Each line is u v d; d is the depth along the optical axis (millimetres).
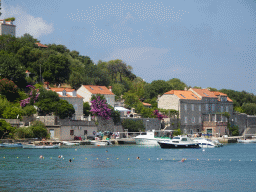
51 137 124938
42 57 183375
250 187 61719
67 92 142375
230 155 105375
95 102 141000
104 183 63312
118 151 110250
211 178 68562
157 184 63031
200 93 178250
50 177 67375
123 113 160625
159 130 146250
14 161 84938
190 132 170250
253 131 196875
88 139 135000
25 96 140375
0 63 151750
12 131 114250
